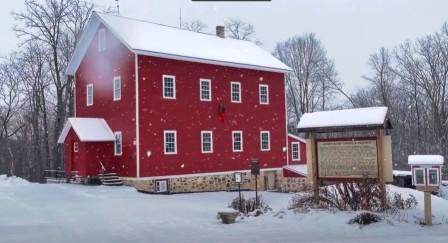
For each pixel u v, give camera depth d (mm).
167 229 13844
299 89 64188
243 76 36750
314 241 11156
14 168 60844
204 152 33656
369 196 15062
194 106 33312
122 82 31578
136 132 30109
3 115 59406
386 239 11148
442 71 53969
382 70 61406
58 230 13945
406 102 61562
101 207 19812
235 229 13508
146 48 30688
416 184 13422
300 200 16312
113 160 32062
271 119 38625
